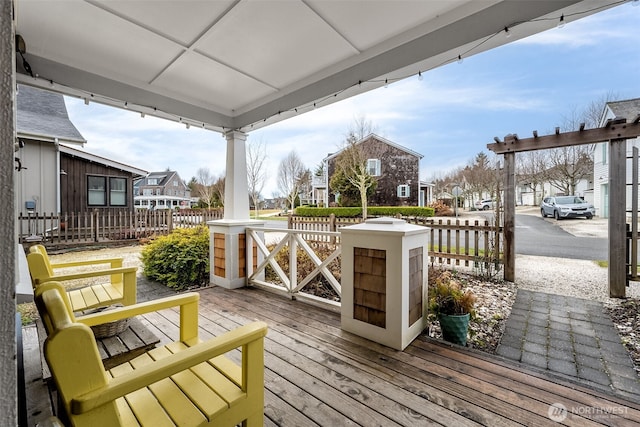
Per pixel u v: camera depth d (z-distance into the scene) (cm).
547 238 802
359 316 234
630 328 276
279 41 245
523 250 657
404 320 213
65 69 263
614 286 355
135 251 693
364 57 261
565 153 1470
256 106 369
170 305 148
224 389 113
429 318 275
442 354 206
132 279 223
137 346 166
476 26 203
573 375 207
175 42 244
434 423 142
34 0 190
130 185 942
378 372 185
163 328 253
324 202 1880
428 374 182
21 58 238
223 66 284
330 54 266
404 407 153
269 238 859
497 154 443
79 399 75
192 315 153
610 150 357
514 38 201
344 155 1365
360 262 233
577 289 392
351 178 1358
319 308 302
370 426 140
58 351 74
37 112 852
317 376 181
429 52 224
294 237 328
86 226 746
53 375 73
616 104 871
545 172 1622
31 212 730
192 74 299
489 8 198
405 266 212
